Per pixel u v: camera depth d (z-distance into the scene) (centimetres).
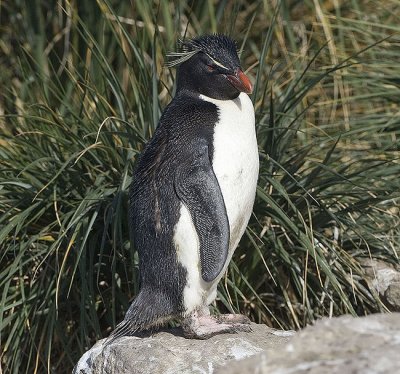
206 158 1304
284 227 1627
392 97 2014
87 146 1677
